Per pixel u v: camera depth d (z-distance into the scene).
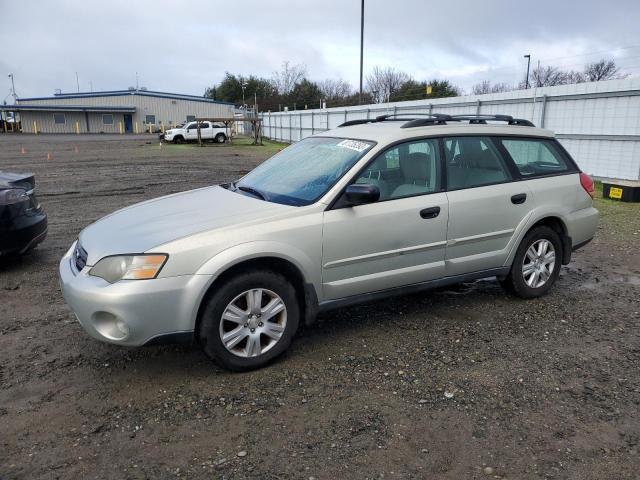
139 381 3.58
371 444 2.89
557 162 5.21
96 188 13.46
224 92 80.75
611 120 13.23
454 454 2.81
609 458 2.79
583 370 3.73
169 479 2.62
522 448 2.86
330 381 3.57
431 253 4.35
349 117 28.11
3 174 6.33
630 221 9.05
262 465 2.72
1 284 5.59
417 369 3.73
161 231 3.59
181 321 3.41
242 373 3.68
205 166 20.02
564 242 5.22
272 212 3.77
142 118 66.75
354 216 3.94
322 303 3.96
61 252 6.94
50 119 63.59
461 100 18.50
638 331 4.43
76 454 2.80
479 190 4.56
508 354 3.97
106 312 3.31
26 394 3.40
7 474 2.64
